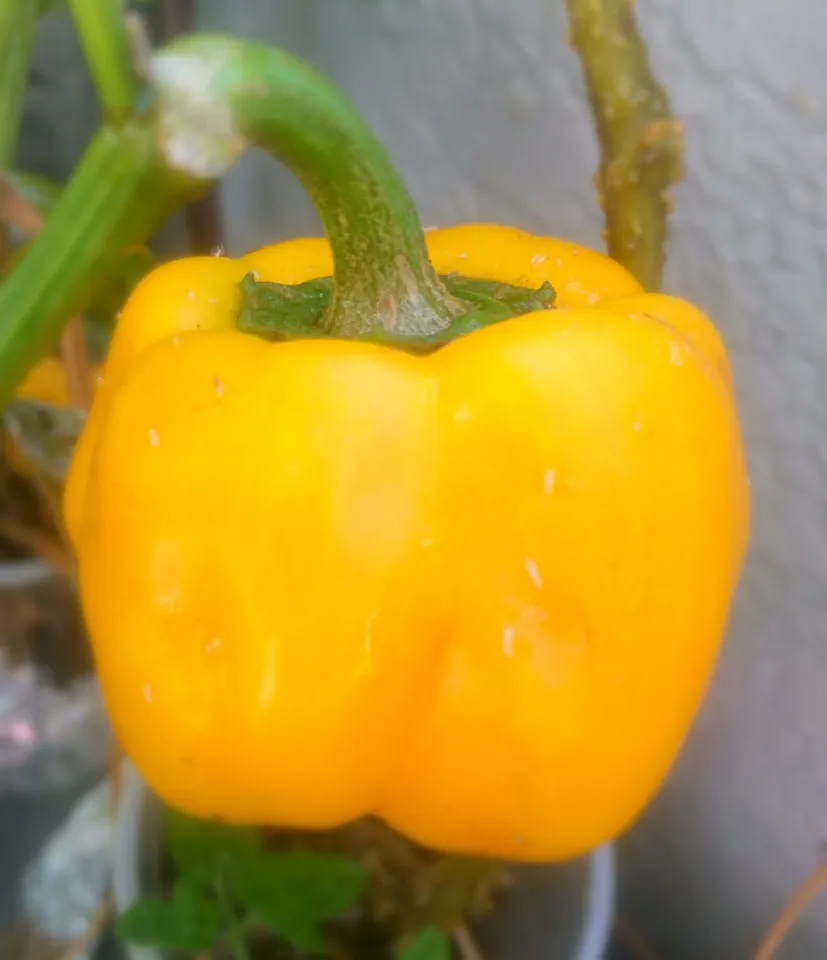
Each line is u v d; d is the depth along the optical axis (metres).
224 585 0.10
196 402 0.11
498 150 0.18
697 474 0.11
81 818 0.21
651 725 0.11
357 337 0.12
